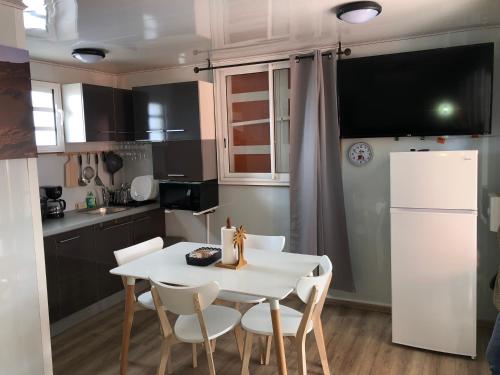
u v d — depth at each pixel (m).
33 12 2.41
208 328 2.44
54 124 3.96
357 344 3.12
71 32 2.88
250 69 4.01
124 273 2.59
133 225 4.19
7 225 2.13
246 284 2.35
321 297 2.42
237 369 2.85
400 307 3.02
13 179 2.15
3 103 2.07
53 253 3.35
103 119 4.12
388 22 2.93
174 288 2.18
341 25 2.97
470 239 2.77
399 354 2.97
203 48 3.57
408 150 3.45
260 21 2.80
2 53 2.06
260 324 2.46
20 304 2.20
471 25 3.06
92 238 3.71
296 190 3.76
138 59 3.93
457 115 3.17
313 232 3.67
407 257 2.96
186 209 4.17
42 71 3.90
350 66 3.45
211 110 4.15
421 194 2.87
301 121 3.67
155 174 4.26
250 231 4.20
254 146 4.14
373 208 3.63
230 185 4.24
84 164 4.37
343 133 3.56
